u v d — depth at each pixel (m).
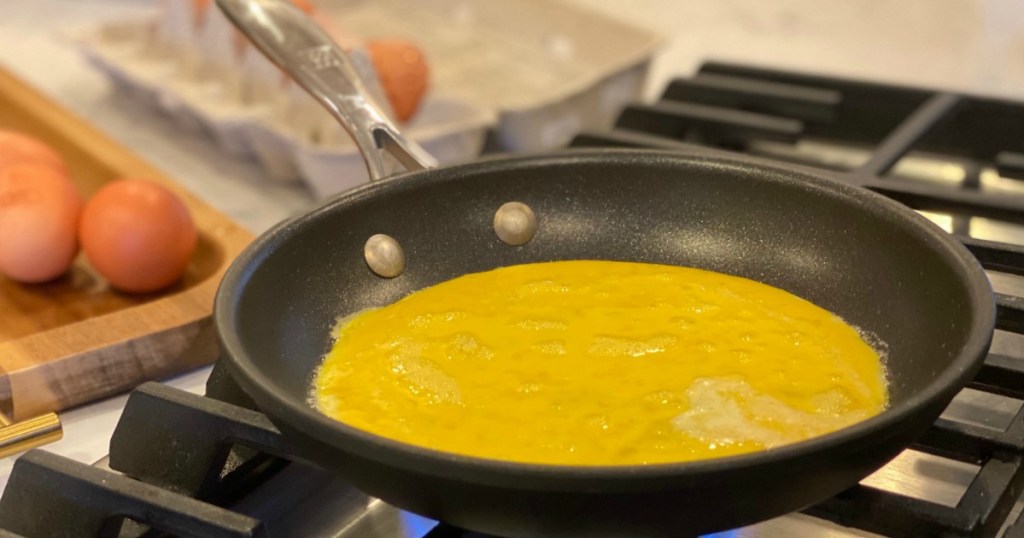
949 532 0.48
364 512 0.52
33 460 0.50
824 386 0.52
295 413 0.45
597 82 0.86
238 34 0.85
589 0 1.24
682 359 0.53
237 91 0.85
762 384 0.52
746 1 1.22
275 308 0.53
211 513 0.48
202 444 0.51
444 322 0.56
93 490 0.49
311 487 0.53
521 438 0.49
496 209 0.60
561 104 0.84
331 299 0.56
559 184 0.60
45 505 0.50
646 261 0.60
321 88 0.60
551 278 0.59
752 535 0.50
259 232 0.77
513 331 0.55
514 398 0.51
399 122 0.81
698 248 0.59
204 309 0.62
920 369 0.51
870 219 0.55
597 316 0.56
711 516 0.45
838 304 0.55
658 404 0.51
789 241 0.57
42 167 0.69
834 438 0.43
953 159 0.80
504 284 0.58
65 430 0.59
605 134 0.72
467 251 0.59
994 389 0.54
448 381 0.52
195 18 0.89
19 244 0.67
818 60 1.02
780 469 0.43
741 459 0.43
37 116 0.84
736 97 0.82
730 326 0.55
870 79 0.84
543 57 0.97
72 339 0.60
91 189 0.76
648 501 0.44
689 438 0.49
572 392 0.51
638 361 0.53
